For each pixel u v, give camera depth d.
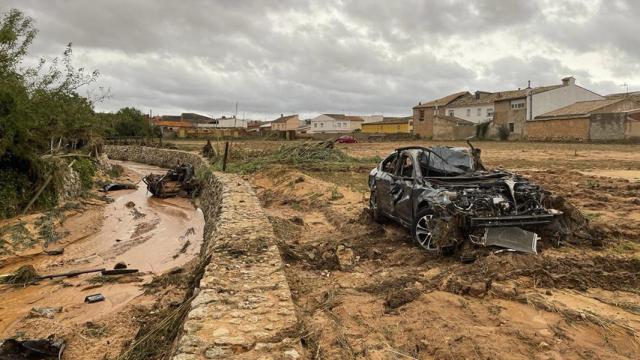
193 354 4.33
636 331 5.04
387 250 8.85
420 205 8.78
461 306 5.77
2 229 13.66
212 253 7.93
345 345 4.82
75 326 7.44
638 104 52.91
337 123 109.69
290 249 8.81
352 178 21.44
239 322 5.06
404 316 5.58
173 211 20.17
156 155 49.34
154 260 11.93
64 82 20.30
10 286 9.64
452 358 4.50
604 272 6.85
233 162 31.30
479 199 7.81
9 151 16.84
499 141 62.19
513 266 6.85
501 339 4.80
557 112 60.16
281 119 118.06
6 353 6.21
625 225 9.66
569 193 14.73
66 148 26.69
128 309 8.02
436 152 9.98
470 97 79.94
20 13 17.34
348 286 7.02
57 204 17.97
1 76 16.78
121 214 18.95
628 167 24.84
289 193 18.31
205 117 141.12
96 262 11.76
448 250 7.83
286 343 4.57
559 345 4.68
